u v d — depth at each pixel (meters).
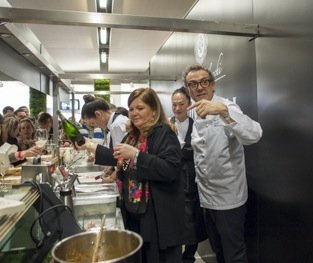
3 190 1.09
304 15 1.63
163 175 1.27
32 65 2.66
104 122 2.56
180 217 1.36
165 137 1.35
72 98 5.89
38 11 1.76
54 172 1.84
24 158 2.02
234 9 2.44
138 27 1.94
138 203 1.33
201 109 1.66
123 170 1.41
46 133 3.29
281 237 1.90
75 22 1.82
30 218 1.01
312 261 1.63
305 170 1.67
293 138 1.76
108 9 4.05
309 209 1.64
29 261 0.90
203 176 2.12
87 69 8.93
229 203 2.03
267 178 2.04
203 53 3.17
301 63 1.67
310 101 1.61
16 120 3.22
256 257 2.21
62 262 0.63
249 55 2.23
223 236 2.05
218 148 2.02
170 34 4.78
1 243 0.79
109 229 0.84
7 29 1.70
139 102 1.38
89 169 2.76
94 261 0.74
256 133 1.73
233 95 2.49
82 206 1.48
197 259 3.15
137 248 0.70
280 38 1.85
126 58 7.48
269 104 1.99
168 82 4.91
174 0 3.92
